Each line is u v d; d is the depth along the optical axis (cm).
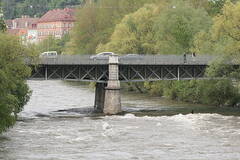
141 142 17262
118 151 15938
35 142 17338
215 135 18425
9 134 18862
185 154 15488
